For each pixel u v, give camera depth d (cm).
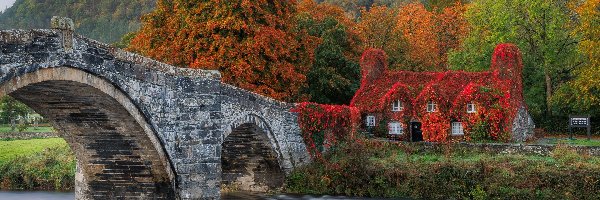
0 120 8950
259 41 4416
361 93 5378
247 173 4097
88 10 14050
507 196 3488
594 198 3381
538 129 5597
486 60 6056
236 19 4431
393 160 3997
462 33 7100
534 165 3628
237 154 3966
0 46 1927
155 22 4675
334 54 5597
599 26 5194
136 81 2539
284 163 3938
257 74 4491
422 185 3712
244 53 4428
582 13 5300
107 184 3031
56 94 2339
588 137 4903
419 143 4369
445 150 4275
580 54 5984
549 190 3456
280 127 3862
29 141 6312
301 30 5162
